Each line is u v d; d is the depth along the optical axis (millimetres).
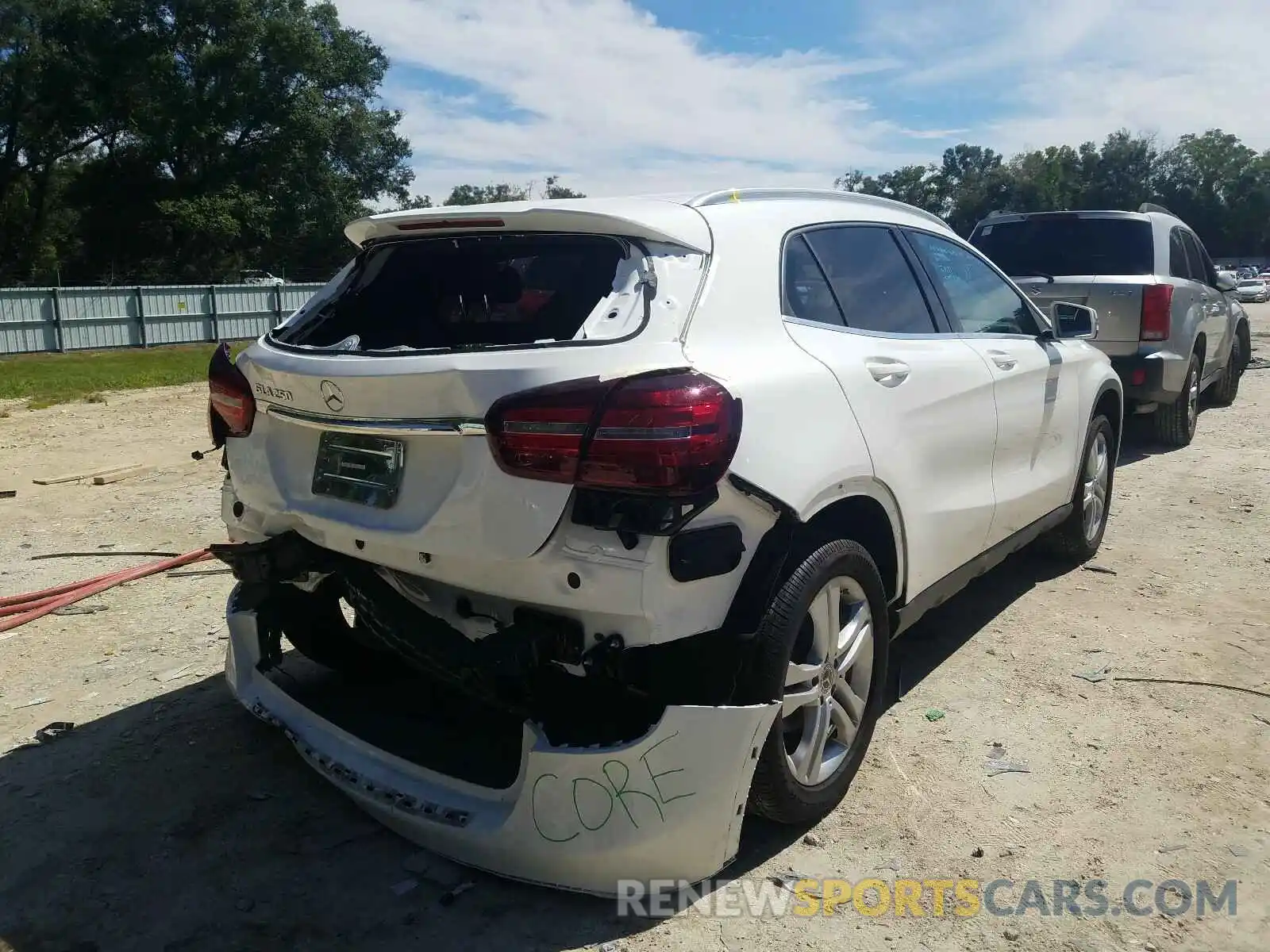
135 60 41219
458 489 2527
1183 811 3150
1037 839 3021
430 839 2801
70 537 6395
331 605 3645
